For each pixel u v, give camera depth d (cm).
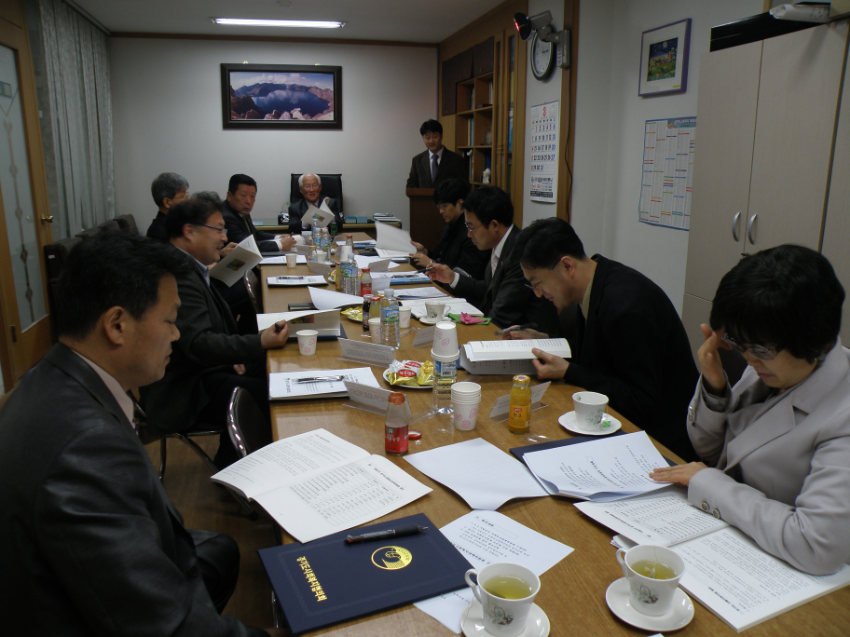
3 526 80
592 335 185
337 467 128
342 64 702
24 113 420
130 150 672
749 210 273
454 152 666
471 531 108
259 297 331
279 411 161
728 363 171
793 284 98
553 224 183
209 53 669
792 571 96
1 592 81
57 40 481
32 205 432
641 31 400
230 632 93
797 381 109
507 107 550
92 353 95
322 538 105
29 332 411
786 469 109
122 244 96
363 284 277
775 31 255
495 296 287
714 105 291
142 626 82
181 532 105
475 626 84
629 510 112
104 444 85
